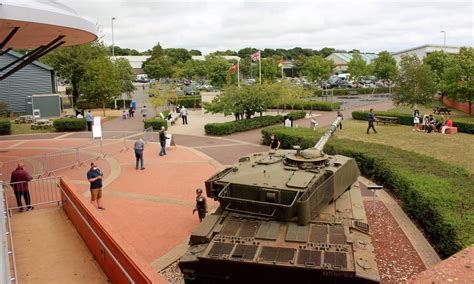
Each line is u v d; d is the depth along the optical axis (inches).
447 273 191.2
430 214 483.8
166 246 493.4
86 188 752.3
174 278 417.7
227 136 1322.6
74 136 1396.4
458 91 1598.2
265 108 1472.7
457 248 389.7
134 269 272.7
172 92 1916.8
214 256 307.3
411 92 1501.0
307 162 431.8
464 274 189.6
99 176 625.3
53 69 1998.0
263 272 301.9
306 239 325.7
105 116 1875.0
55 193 683.4
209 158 995.3
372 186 585.6
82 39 823.7
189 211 616.7
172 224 564.4
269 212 366.0
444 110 1726.1
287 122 1294.3
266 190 371.2
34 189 723.4
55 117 1840.6
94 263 374.6
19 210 560.7
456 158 909.8
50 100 1828.2
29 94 1969.7
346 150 827.4
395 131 1312.7
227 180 403.5
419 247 466.9
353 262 290.4
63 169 900.0
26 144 1241.4
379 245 475.5
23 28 667.4
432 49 3097.9
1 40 789.9
